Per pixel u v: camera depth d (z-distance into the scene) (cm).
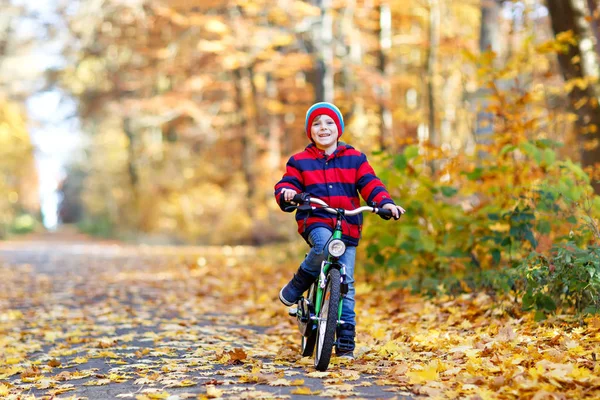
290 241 2717
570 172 962
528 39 1323
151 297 1276
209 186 3859
